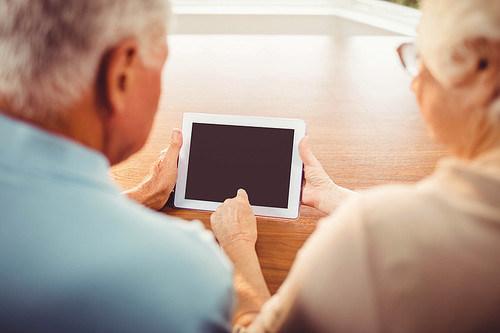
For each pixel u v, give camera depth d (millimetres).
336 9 1561
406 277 371
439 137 465
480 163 391
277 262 818
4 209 344
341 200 870
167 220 416
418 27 436
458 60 385
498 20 357
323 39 1348
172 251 372
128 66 436
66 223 351
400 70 1209
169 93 1160
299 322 468
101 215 365
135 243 360
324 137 1021
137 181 956
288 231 867
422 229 372
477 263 356
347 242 396
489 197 356
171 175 890
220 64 1261
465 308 363
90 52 396
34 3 375
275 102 1116
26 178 356
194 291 371
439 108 436
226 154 889
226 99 1133
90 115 433
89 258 343
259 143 884
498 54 369
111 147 501
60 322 336
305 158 878
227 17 1578
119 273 344
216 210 845
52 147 369
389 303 378
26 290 334
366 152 986
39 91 393
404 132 1027
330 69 1221
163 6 461
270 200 868
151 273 354
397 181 926
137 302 346
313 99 1121
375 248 381
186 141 898
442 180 388
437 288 365
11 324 337
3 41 382
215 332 387
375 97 1123
